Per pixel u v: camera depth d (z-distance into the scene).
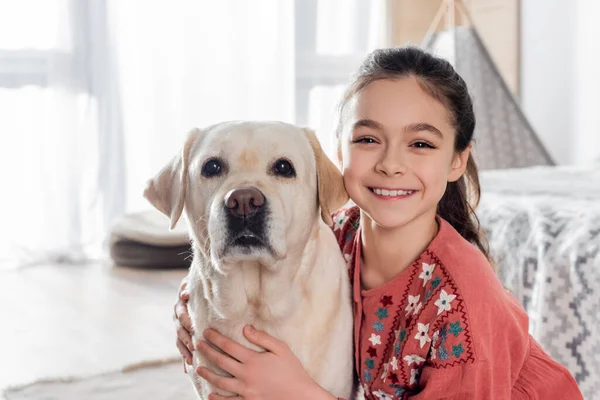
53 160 4.88
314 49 5.71
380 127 1.54
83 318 3.45
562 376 1.64
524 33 6.16
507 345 1.50
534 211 2.33
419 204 1.55
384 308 1.62
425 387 1.49
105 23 4.94
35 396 2.48
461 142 1.65
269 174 1.55
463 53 4.86
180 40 5.24
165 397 2.46
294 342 1.57
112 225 4.76
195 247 1.65
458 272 1.50
